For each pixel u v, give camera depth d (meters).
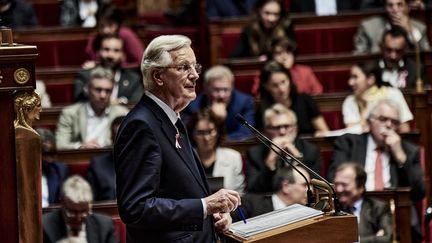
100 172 14.12
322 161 14.63
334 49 19.66
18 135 6.80
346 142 14.27
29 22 20.77
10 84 6.75
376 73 16.09
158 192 7.64
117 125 14.38
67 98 18.06
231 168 13.98
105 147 14.62
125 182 7.50
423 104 15.51
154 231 7.58
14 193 6.82
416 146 14.14
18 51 6.73
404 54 17.38
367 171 14.05
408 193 12.81
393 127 14.05
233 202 7.55
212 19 19.77
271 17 18.75
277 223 7.53
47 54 19.77
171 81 7.72
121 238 12.67
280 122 13.87
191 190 7.73
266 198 12.00
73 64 19.88
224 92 15.86
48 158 14.13
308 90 17.59
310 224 7.38
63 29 19.80
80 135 16.03
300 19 19.66
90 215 12.30
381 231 12.41
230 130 16.06
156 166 7.53
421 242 13.25
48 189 14.05
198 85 19.94
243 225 7.74
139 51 19.48
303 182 11.88
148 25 23.41
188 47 7.79
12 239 6.83
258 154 13.86
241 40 18.91
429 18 19.23
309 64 18.02
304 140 14.19
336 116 16.47
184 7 23.34
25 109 6.82
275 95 15.78
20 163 6.82
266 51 18.12
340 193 12.52
